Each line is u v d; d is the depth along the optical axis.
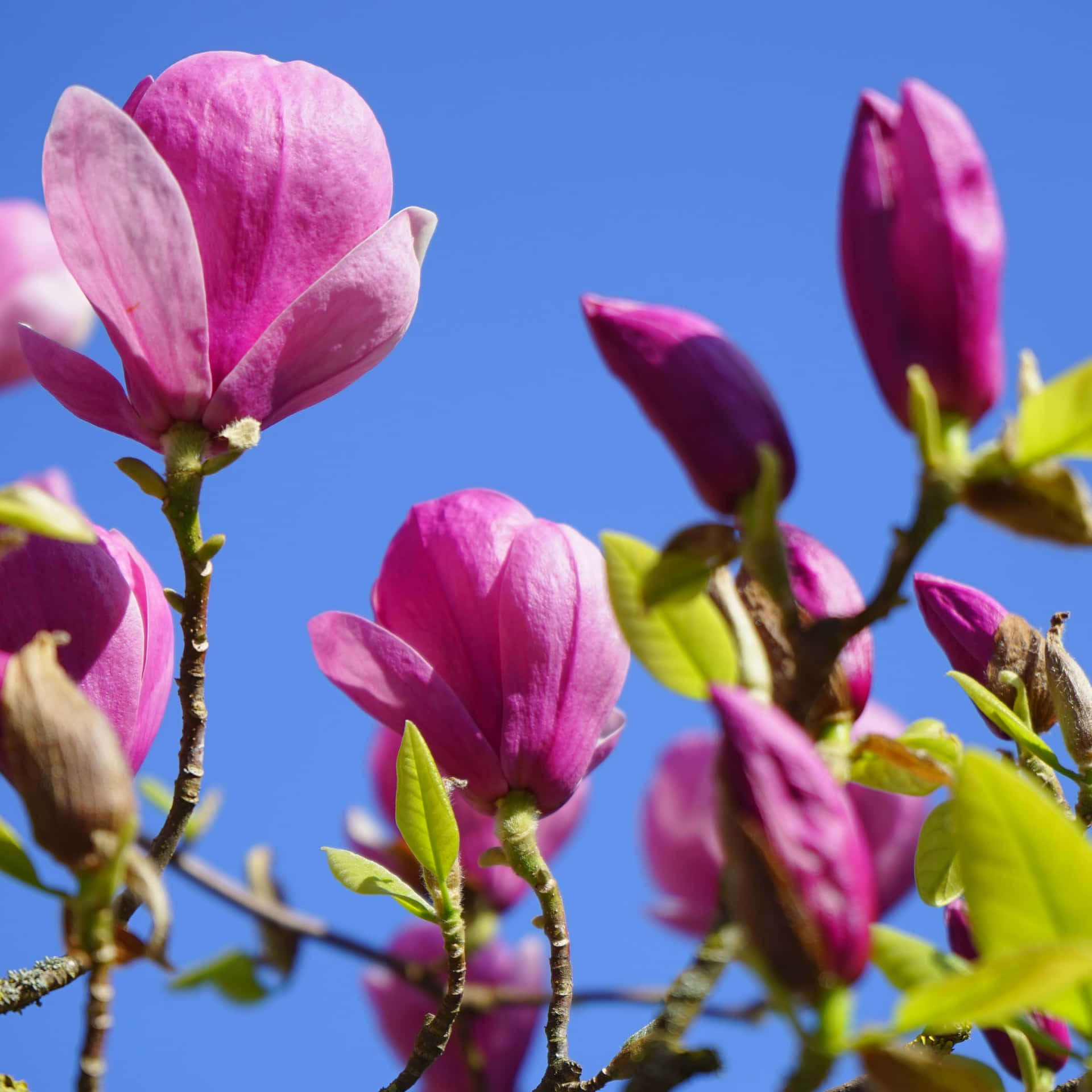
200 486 1.07
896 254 0.98
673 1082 0.98
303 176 1.07
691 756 1.43
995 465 0.97
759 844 0.92
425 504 1.13
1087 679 1.11
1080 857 0.93
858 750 1.04
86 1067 0.95
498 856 1.10
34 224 1.07
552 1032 1.09
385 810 1.44
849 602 1.04
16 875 0.97
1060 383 0.96
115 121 1.05
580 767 1.11
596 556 1.12
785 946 0.92
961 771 0.93
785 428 1.01
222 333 1.07
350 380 1.08
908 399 0.98
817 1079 0.92
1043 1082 1.09
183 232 1.05
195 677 1.07
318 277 1.08
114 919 1.06
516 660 1.10
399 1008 1.47
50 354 1.07
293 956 1.53
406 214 1.08
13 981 1.06
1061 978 0.90
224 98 1.07
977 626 1.14
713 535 0.99
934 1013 0.91
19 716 0.95
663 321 1.02
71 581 1.05
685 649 0.99
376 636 1.10
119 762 0.96
